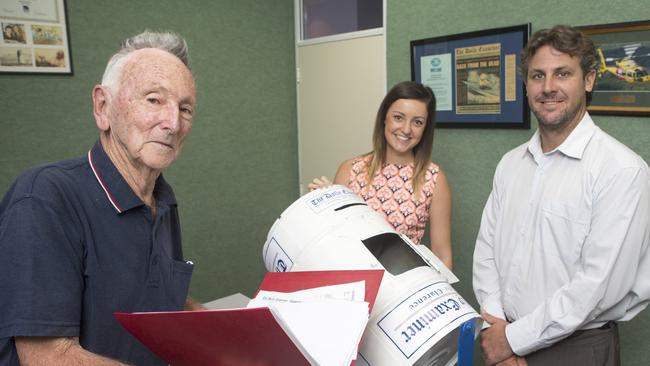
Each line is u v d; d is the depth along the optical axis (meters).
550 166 1.30
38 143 2.21
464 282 2.35
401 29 2.47
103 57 2.36
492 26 2.09
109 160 0.75
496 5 2.07
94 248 0.71
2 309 0.61
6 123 2.11
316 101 3.10
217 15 2.75
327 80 2.99
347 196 0.92
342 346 0.56
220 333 0.55
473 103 2.20
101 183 0.73
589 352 1.22
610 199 1.13
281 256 0.86
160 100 0.72
